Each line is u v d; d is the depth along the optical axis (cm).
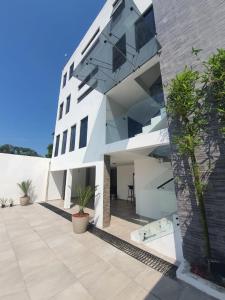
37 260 366
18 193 1069
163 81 415
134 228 575
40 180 1170
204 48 340
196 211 314
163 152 582
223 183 282
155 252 393
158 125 452
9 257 381
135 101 749
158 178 627
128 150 541
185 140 310
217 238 279
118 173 1234
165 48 426
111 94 699
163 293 252
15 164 1080
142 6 568
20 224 644
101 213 599
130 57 561
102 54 655
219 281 246
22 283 286
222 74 270
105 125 665
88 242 463
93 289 267
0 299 247
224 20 316
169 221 383
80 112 908
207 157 308
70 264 347
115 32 596
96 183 652
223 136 288
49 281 290
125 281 285
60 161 1049
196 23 364
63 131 1110
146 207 671
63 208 938
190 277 270
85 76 759
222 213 278
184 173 341
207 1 351
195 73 315
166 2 443
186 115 323
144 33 506
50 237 505
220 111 267
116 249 415
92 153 714
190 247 315
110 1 799
